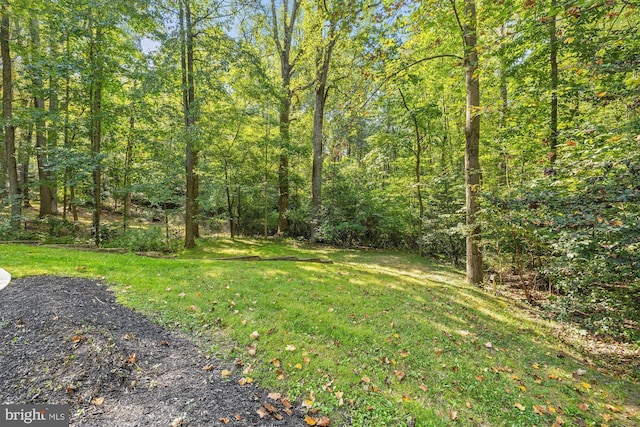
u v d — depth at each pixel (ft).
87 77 26.30
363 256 35.45
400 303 17.60
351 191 44.50
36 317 10.58
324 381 9.55
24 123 29.48
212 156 41.16
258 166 43.73
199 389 8.50
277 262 26.17
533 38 20.56
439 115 34.63
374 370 10.54
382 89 22.34
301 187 51.80
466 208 22.62
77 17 25.00
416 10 16.84
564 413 9.40
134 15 25.98
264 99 39.65
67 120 28.89
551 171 13.99
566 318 13.91
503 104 18.47
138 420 7.10
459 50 30.07
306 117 55.42
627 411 9.73
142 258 22.17
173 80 30.42
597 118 19.54
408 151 40.22
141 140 32.99
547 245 16.74
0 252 19.58
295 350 11.11
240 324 12.59
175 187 36.76
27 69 26.22
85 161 27.02
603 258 10.84
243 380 9.12
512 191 16.72
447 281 24.29
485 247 23.98
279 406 8.27
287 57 46.91
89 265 17.95
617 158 11.10
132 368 8.89
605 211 10.33
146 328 11.36
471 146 21.93
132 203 57.67
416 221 39.70
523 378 11.19
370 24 23.40
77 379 8.04
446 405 9.17
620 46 13.23
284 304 15.28
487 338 14.34
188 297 14.73
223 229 52.06
